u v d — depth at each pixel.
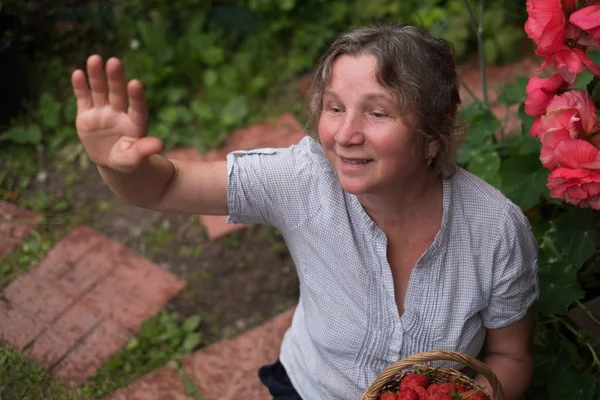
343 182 1.57
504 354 1.95
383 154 1.50
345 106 1.50
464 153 2.66
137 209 3.65
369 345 1.80
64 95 4.16
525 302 1.84
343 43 1.50
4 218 3.59
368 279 1.74
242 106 4.00
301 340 2.03
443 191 1.68
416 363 1.66
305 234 1.75
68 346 3.08
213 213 1.80
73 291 3.28
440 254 1.71
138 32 4.38
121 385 2.96
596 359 2.34
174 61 4.19
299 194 1.72
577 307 2.48
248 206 1.76
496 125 2.69
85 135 1.48
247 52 4.32
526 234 1.75
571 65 1.70
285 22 4.33
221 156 3.87
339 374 1.90
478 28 2.74
